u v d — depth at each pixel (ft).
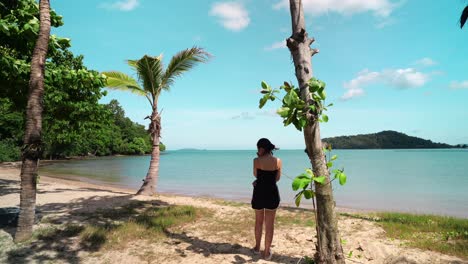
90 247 16.93
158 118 39.60
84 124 43.21
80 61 41.04
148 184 39.42
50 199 33.45
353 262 15.35
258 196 16.10
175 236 19.75
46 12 18.15
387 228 22.56
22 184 17.61
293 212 29.86
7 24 19.43
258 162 16.24
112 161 199.00
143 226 21.13
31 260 14.85
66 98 35.70
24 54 23.98
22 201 17.51
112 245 17.29
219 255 16.29
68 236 18.45
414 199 52.24
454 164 182.70
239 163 235.81
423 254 16.14
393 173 116.26
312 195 11.93
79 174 91.61
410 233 20.98
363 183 80.07
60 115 38.96
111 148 283.79
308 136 12.55
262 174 16.12
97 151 259.39
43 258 15.16
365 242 18.03
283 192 59.67
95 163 169.07
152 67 36.14
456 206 45.60
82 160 205.36
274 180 16.12
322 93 11.74
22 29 20.25
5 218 19.99
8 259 14.84
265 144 16.14
